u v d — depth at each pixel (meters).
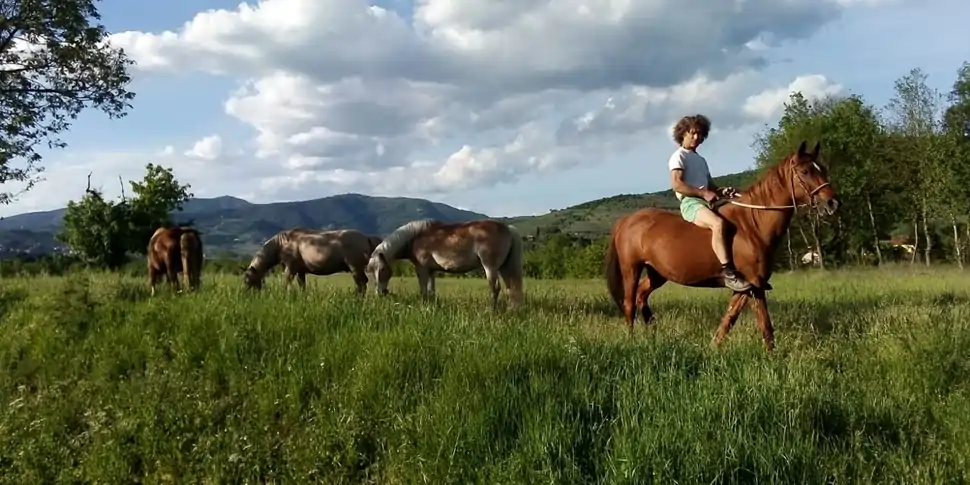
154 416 6.18
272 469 5.52
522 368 6.20
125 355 7.64
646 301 10.08
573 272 46.00
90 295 9.54
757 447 4.75
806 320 9.87
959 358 6.56
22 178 20.78
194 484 5.52
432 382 6.26
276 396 6.36
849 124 45.22
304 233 14.26
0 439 6.11
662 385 5.70
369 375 6.34
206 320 8.16
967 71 43.72
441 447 5.18
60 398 6.88
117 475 5.66
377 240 14.35
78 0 20.94
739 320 10.20
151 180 31.89
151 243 13.80
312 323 7.88
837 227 49.91
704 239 8.52
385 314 8.41
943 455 4.90
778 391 5.63
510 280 12.19
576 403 5.54
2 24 19.81
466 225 12.09
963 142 43.16
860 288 15.85
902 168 44.97
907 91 43.62
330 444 5.58
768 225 8.05
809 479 4.59
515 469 4.79
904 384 6.27
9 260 27.12
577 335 7.38
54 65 21.42
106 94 22.02
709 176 9.00
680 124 8.84
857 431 5.18
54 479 5.77
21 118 20.19
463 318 8.47
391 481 5.21
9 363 7.98
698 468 4.58
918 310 9.45
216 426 6.15
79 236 30.16
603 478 4.61
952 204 42.06
